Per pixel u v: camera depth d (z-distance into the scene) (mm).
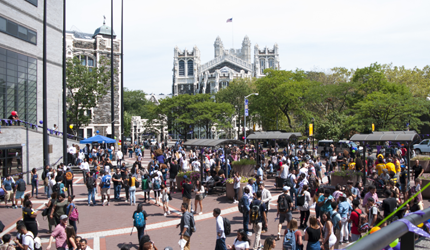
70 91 45938
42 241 12930
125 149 53156
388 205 10359
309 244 8672
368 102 45969
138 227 11531
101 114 57719
